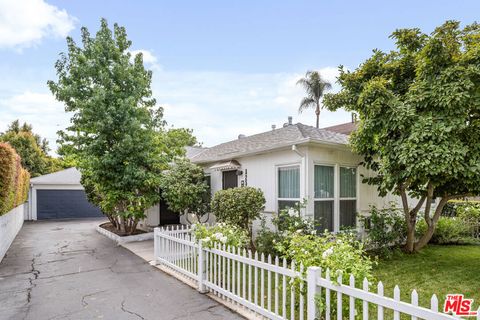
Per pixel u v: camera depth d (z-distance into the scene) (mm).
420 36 6520
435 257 7398
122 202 10531
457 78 5355
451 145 5238
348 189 8414
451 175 5434
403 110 5668
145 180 9906
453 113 5383
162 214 13016
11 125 28891
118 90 10508
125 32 11344
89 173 10047
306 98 26016
